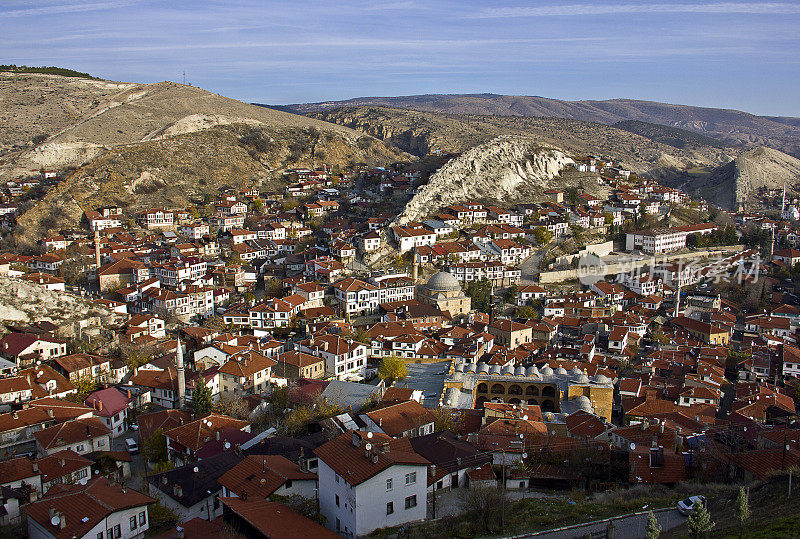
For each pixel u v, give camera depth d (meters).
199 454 81.94
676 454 78.44
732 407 121.12
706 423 104.56
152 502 60.41
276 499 61.59
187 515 64.12
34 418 93.62
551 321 179.62
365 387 117.81
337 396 111.06
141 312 169.00
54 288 170.25
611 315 185.88
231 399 111.69
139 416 104.25
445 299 188.75
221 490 66.94
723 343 172.12
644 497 66.38
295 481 64.06
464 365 138.38
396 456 60.50
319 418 96.25
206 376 119.56
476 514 61.53
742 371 148.25
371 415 86.38
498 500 61.47
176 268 189.12
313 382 118.94
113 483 66.75
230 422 92.81
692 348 164.12
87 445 90.19
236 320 168.00
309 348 140.00
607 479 74.94
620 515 60.72
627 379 131.38
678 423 102.69
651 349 163.88
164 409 114.75
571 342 168.38
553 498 68.81
